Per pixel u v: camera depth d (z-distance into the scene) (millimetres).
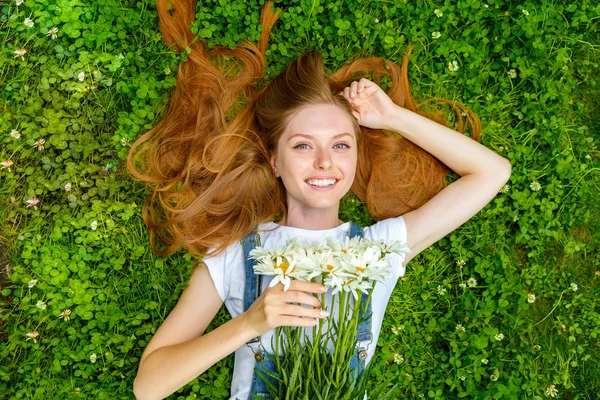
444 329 2400
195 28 2244
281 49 2338
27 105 2281
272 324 1566
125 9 2260
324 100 1945
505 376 2299
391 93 2318
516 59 2367
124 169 2350
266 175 2203
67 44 2307
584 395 2408
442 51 2350
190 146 2291
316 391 1570
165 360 1797
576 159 2432
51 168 2295
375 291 1918
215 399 2279
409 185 2305
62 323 2254
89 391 2229
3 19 2268
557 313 2408
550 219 2344
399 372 2342
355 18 2340
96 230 2271
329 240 1593
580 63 2465
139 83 2229
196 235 2182
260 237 2059
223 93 2314
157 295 2287
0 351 2199
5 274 2289
